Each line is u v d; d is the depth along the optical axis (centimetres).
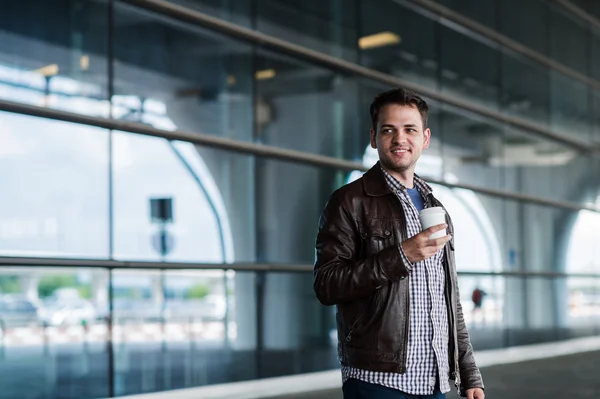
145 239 931
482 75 1512
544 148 1702
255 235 1070
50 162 843
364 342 299
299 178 1138
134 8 939
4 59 814
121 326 892
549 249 1700
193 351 973
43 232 832
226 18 1045
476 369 328
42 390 816
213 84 1027
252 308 1051
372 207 309
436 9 1404
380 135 312
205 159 1011
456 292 324
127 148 919
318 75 1176
